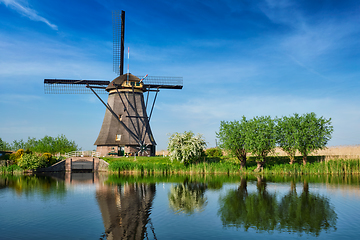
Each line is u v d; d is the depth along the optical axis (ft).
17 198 82.48
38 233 50.72
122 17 197.16
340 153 174.40
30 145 269.44
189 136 156.35
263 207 69.41
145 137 188.75
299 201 75.87
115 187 102.22
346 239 47.67
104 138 188.44
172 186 103.40
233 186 102.32
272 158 169.89
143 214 63.16
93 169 173.37
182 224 55.88
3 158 198.90
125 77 189.78
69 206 71.36
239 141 147.64
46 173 168.45
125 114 188.85
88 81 189.67
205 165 152.76
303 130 149.79
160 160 167.63
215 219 59.31
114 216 61.67
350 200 76.74
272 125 148.97
